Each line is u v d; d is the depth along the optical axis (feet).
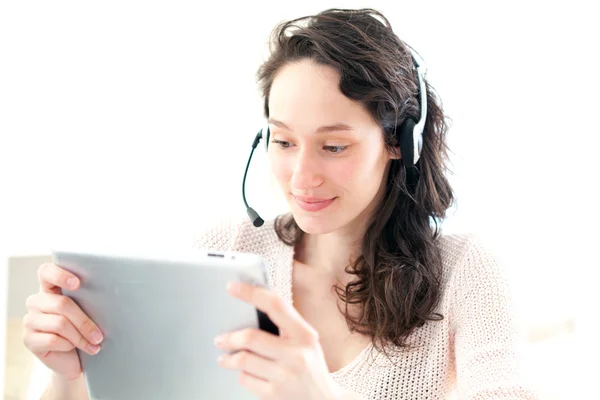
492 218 6.98
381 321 3.92
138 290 2.98
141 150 6.56
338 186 3.58
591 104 6.95
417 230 4.08
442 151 4.33
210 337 2.93
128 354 3.21
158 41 6.50
